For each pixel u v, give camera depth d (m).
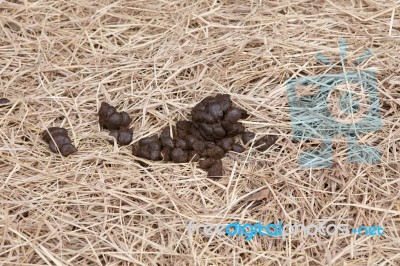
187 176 4.78
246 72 5.57
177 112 5.31
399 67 5.50
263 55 5.66
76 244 4.33
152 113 5.29
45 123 5.22
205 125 4.98
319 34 5.91
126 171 4.78
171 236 4.37
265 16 6.12
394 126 5.13
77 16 6.21
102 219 4.47
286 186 4.70
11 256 4.18
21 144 5.05
